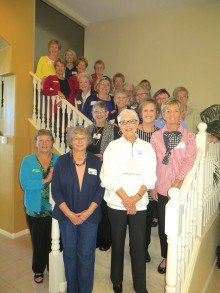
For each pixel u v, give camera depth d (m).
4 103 3.80
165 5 4.47
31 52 3.80
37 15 4.58
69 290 1.88
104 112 2.27
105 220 2.38
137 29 4.95
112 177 1.73
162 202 1.95
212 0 4.16
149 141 2.10
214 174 2.77
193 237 2.04
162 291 1.95
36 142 2.22
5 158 3.72
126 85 3.16
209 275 2.73
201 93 4.36
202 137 2.17
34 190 2.21
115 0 4.44
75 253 1.87
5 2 3.41
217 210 3.06
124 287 1.99
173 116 1.87
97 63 4.24
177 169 1.88
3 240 3.55
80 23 5.37
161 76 4.71
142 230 1.80
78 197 1.82
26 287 2.34
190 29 4.43
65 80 3.68
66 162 1.85
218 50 4.21
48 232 2.33
